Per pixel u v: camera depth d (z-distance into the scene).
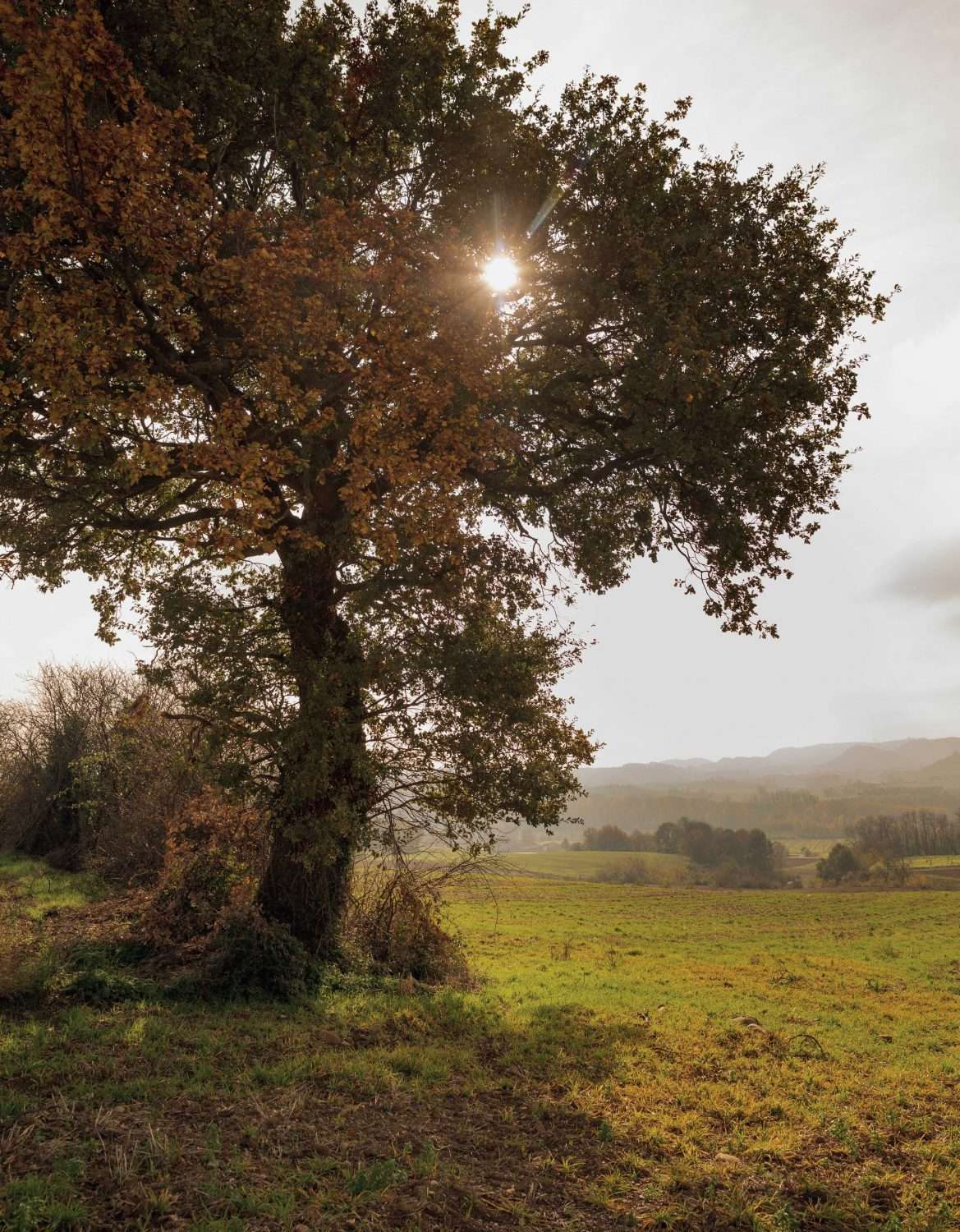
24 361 10.86
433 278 13.77
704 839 133.62
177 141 12.02
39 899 20.03
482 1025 12.81
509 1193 6.93
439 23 15.70
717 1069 11.41
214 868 15.93
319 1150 7.29
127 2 13.12
